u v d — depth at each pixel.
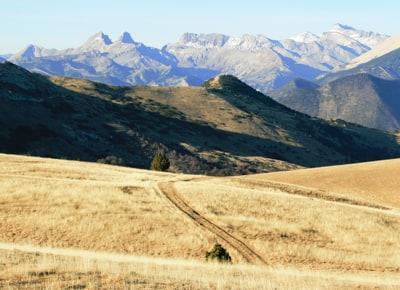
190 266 32.44
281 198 62.06
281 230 51.28
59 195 55.22
